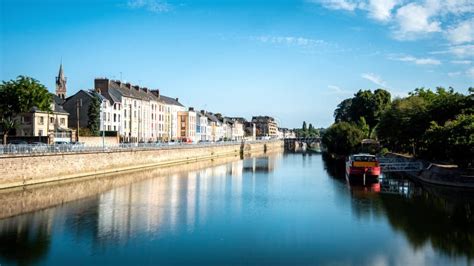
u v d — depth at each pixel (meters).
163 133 143.00
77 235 32.16
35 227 34.22
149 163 87.06
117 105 111.44
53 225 34.91
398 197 49.78
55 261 26.67
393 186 59.78
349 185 61.09
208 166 95.50
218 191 54.22
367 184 62.12
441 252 29.11
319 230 34.44
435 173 59.94
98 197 47.81
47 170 56.69
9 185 50.50
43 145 57.88
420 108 78.19
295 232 33.78
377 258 27.95
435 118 73.38
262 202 46.34
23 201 44.00
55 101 103.56
